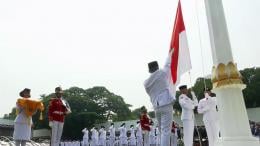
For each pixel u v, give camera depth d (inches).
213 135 536.4
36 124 2581.2
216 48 284.0
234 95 276.7
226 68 277.4
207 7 295.9
